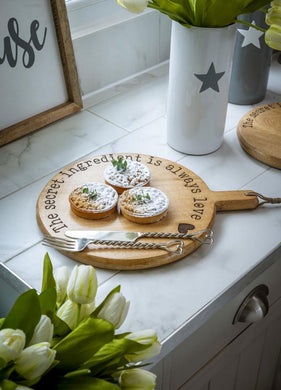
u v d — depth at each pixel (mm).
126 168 876
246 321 795
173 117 949
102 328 456
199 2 782
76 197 806
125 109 1146
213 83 876
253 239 797
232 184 909
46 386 480
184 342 697
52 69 1042
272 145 966
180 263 753
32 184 909
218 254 769
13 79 978
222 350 826
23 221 826
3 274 733
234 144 1021
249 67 1074
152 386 494
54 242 748
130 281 723
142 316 674
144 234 760
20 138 1036
